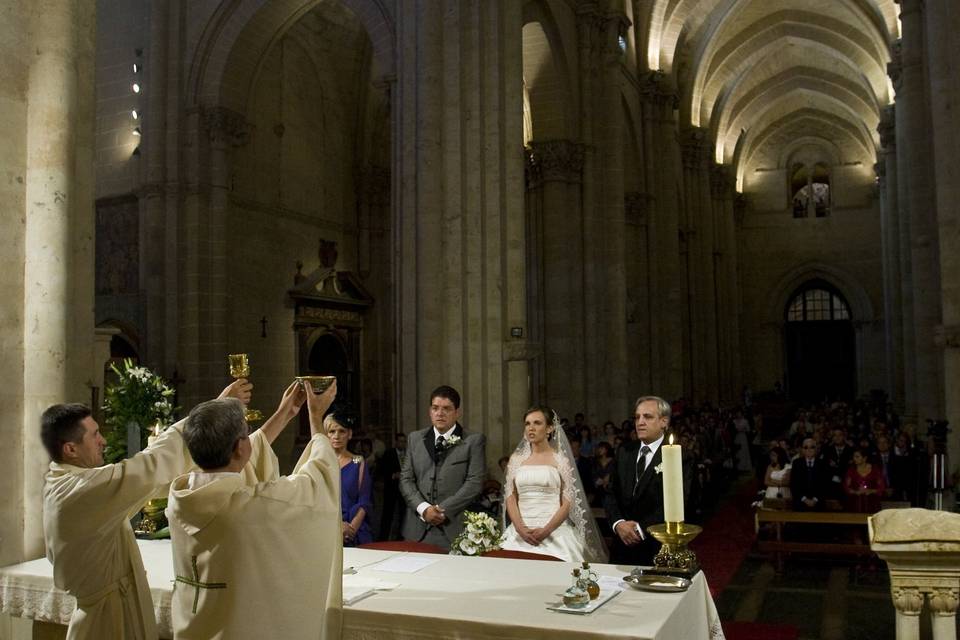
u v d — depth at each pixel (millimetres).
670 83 28234
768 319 43219
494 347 13383
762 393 39500
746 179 43938
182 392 18281
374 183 24875
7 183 5398
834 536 10781
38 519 5340
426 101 13469
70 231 5559
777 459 11820
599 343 20359
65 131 5562
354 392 23750
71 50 5633
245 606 3297
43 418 3898
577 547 6020
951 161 10789
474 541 5469
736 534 13141
